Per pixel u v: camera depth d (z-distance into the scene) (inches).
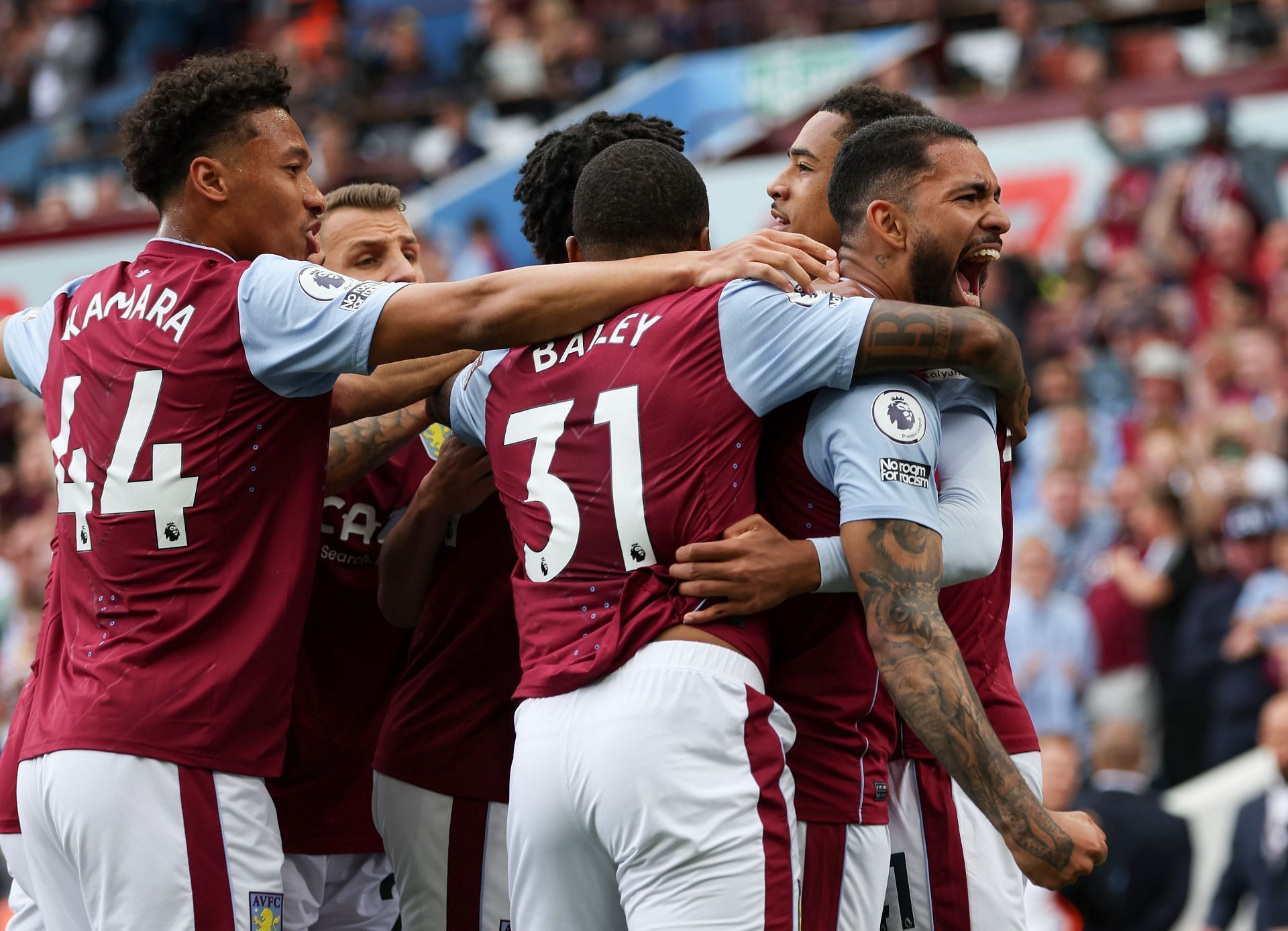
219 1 1147.3
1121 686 506.6
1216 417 579.8
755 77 880.9
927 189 187.9
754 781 171.9
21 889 219.5
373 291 186.9
